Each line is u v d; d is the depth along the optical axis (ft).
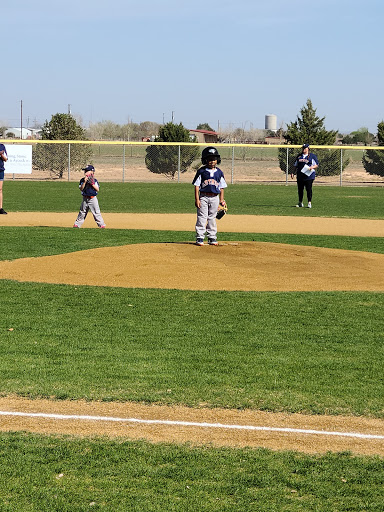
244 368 23.59
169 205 88.48
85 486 15.31
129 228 61.62
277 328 28.84
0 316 30.27
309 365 23.99
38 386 21.56
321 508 14.52
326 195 111.24
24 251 47.24
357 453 17.21
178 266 39.83
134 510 14.34
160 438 17.88
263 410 19.94
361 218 74.64
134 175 164.25
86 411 19.67
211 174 43.16
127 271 39.04
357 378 22.71
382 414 19.72
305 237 57.41
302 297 34.42
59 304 32.58
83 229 60.13
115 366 23.63
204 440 17.81
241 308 32.17
